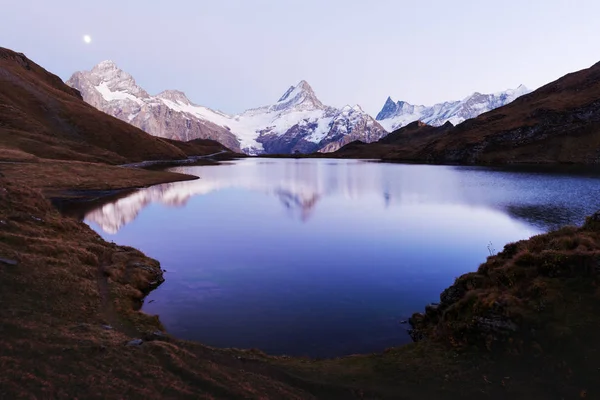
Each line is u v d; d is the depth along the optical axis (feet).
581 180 331.57
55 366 48.39
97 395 43.70
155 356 54.24
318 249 144.56
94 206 232.94
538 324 53.21
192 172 534.78
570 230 74.08
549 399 45.65
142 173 388.98
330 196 298.76
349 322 80.48
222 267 121.19
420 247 147.13
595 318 51.83
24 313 62.34
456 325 60.70
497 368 51.75
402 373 54.29
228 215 218.79
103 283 89.20
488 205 234.79
